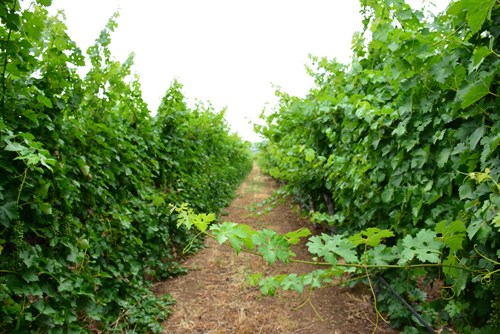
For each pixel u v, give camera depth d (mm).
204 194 7387
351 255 1521
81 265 2613
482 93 1596
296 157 5508
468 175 1673
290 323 3307
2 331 1916
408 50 2156
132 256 3670
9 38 1886
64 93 2629
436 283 3730
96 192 2961
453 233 1552
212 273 4742
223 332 3225
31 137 1890
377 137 2916
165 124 5527
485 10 1367
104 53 3115
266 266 4777
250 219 8008
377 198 3047
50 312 2117
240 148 15617
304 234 1576
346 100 3662
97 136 3043
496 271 1614
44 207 2061
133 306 3426
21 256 1941
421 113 2303
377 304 3281
